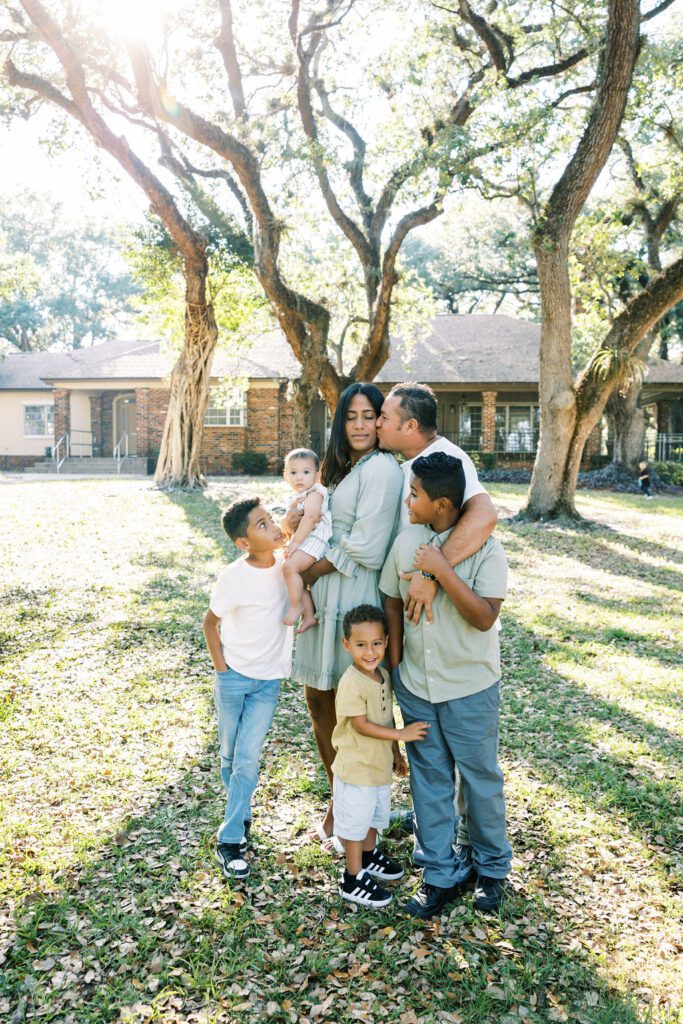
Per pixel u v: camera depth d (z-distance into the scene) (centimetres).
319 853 344
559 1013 248
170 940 282
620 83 1237
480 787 300
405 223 1453
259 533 317
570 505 1506
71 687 565
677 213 2234
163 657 644
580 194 1342
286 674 343
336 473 338
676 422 3050
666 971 269
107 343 3422
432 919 296
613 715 535
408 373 2752
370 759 305
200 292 1683
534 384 2695
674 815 387
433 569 277
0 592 809
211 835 356
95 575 916
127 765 437
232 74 1540
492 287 3688
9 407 3225
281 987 259
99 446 3109
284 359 2839
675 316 2939
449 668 293
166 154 1619
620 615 840
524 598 916
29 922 289
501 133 1147
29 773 423
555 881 325
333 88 1650
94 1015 244
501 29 1401
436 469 279
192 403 1803
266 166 1393
